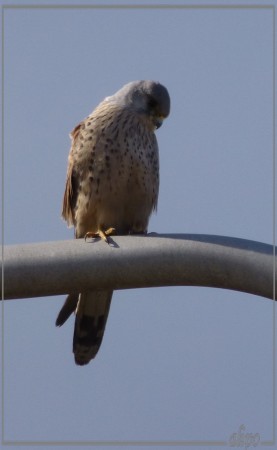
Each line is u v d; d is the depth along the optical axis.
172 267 7.43
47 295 7.57
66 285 7.50
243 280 7.31
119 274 7.49
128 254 7.42
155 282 7.53
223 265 7.33
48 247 7.47
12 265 7.37
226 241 7.38
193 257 7.34
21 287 7.44
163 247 7.42
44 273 7.41
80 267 7.39
